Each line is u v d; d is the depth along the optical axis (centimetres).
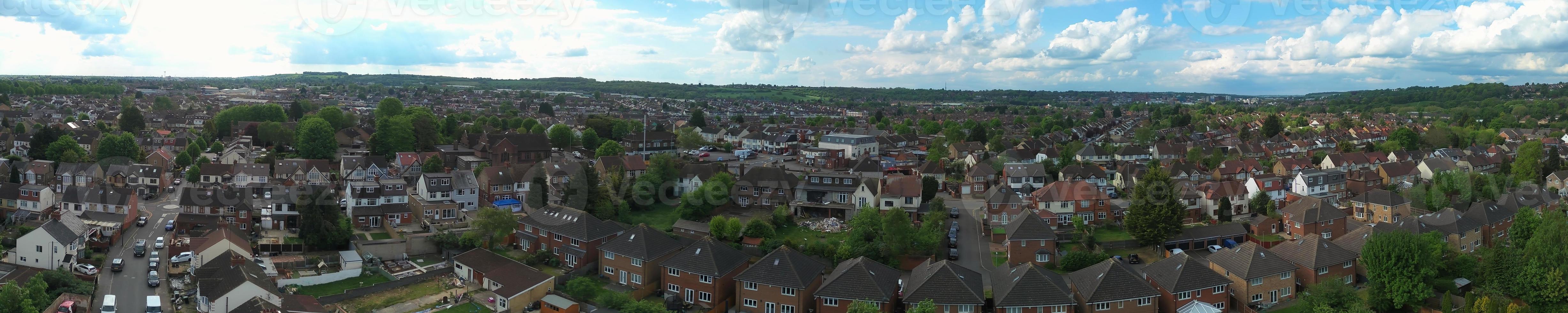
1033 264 8975
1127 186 14888
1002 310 7838
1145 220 10794
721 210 12862
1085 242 10988
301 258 10069
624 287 9262
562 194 12988
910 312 7444
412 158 16000
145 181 14412
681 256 9006
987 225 12000
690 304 8794
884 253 10069
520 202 13338
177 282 9112
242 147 17825
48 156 16575
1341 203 14100
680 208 12619
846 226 12012
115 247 10694
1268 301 8619
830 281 8131
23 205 12069
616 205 12625
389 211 11844
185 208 11888
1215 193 12888
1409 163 16912
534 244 10556
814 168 18175
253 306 7831
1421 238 8938
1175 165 16362
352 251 10394
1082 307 8056
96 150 18475
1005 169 15125
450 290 9231
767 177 13338
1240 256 8794
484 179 13450
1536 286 8394
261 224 11506
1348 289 8250
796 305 8206
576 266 9812
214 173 15000
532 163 15462
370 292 9062
